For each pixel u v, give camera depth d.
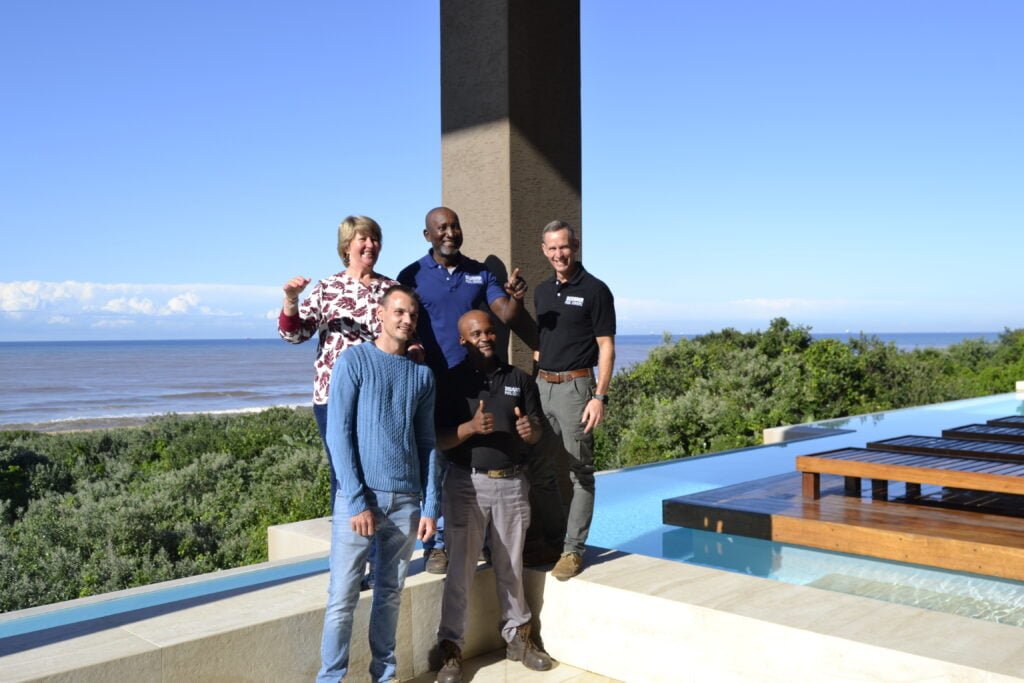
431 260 3.63
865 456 4.98
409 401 3.02
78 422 40.72
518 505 3.49
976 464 4.56
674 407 12.17
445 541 3.51
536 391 3.53
